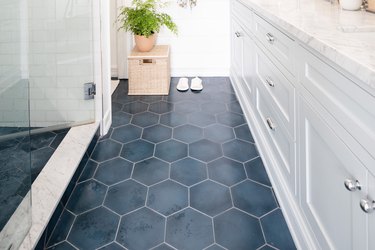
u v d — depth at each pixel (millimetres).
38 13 2055
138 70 2936
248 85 2312
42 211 1387
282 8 1584
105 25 2174
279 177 1559
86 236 1370
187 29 3396
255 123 2096
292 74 1292
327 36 971
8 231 1207
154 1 3213
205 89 3127
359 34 998
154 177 1773
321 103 1014
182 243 1335
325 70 966
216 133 2260
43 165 1777
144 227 1421
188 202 1577
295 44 1236
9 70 1608
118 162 1915
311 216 1168
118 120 2479
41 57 2102
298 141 1275
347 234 894
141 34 2926
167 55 2928
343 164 885
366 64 691
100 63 2133
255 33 1968
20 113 1422
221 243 1333
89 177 1771
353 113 809
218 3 3316
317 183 1108
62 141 1977
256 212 1508
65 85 2146
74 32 2084
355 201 830
